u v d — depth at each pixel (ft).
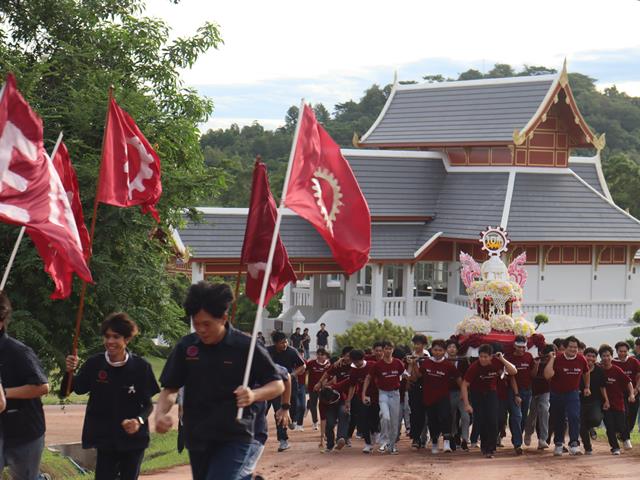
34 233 43.80
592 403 72.74
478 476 60.18
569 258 179.52
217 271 162.30
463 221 179.63
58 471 73.72
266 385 30.81
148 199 51.49
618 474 62.03
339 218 39.09
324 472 61.31
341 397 71.36
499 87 192.95
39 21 98.48
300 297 190.90
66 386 40.98
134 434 37.65
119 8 103.50
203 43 103.91
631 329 171.01
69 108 89.51
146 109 92.53
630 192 272.92
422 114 200.64
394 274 183.42
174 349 31.22
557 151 185.16
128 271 86.79
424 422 73.72
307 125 38.40
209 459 31.04
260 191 41.65
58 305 83.97
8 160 39.83
